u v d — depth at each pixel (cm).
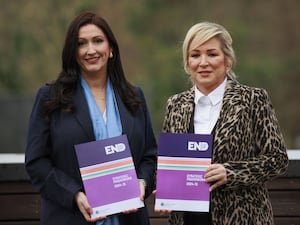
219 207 520
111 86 544
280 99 2633
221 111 524
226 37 527
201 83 527
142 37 2645
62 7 2172
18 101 1808
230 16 2758
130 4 2669
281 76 2641
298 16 2856
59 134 525
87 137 524
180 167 521
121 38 2650
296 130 2650
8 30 2158
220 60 525
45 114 529
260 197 524
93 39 530
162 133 525
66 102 527
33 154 527
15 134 1805
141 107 548
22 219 622
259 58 2659
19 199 622
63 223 526
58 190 520
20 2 2178
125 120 535
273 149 516
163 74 2417
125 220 532
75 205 521
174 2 2688
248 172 511
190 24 2681
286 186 620
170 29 2659
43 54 2162
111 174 520
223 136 517
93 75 539
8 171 618
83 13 536
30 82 2166
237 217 517
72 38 530
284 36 2814
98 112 531
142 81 2412
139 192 521
